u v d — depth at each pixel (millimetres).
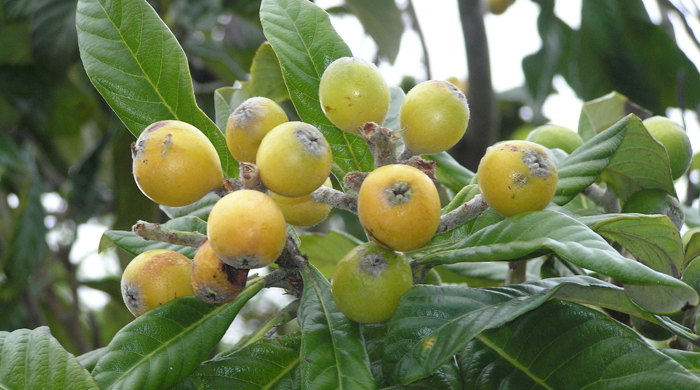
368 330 796
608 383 739
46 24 1430
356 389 735
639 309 754
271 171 736
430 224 731
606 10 1478
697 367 767
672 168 905
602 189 922
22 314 1499
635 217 754
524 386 756
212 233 723
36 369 748
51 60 1431
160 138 746
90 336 1828
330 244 999
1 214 1613
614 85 1514
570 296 779
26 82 1573
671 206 856
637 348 742
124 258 1417
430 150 768
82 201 1471
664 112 1483
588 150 800
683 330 768
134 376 746
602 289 763
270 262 732
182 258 789
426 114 755
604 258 699
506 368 765
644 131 830
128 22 809
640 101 1497
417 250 779
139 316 780
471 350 777
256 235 718
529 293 757
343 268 757
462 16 1344
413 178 729
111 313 1819
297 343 789
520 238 733
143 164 744
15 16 1450
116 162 1450
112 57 807
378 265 752
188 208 878
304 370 742
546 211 738
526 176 741
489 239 746
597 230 779
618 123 802
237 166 816
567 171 794
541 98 1506
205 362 779
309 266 785
